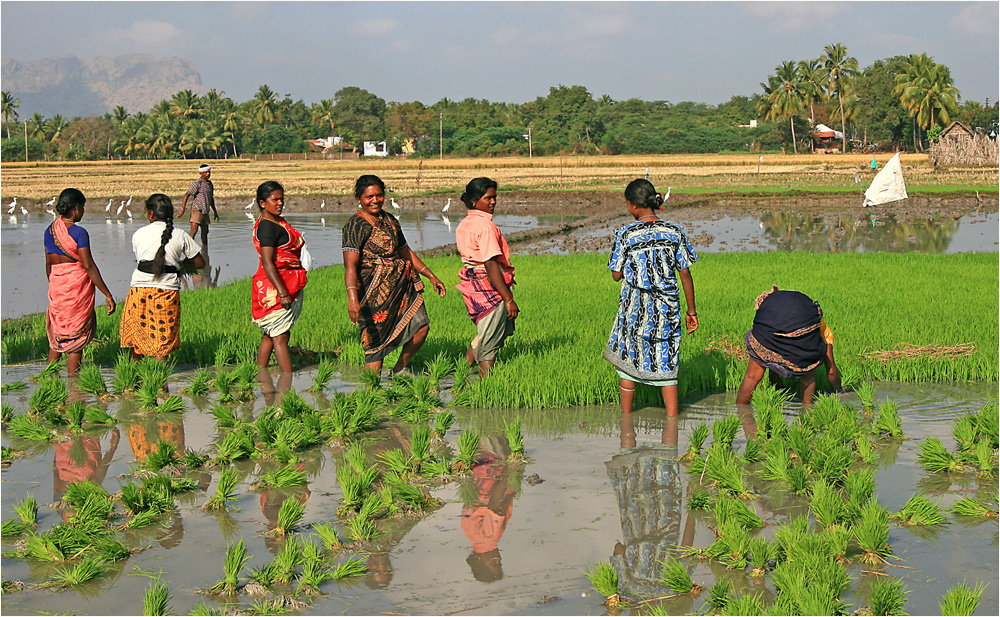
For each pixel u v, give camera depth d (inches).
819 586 128.0
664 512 173.6
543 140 4623.5
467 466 200.1
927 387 273.0
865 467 200.7
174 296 310.8
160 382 269.6
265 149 5177.2
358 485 175.5
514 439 207.6
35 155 5561.0
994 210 1256.2
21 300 497.7
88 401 272.2
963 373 281.0
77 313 305.1
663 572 142.6
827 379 276.5
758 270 550.0
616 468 202.2
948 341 307.6
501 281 273.3
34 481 197.5
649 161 2888.8
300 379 299.6
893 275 513.0
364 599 136.1
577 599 135.9
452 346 330.6
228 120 5142.7
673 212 1316.4
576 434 231.9
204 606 131.4
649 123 4886.8
